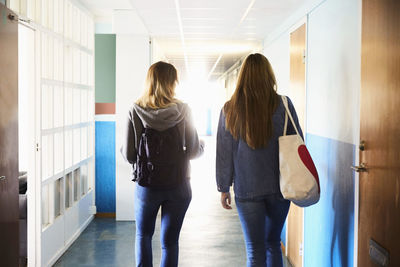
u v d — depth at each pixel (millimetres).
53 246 3793
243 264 3715
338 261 2498
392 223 1742
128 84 5227
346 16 2414
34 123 3445
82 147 4922
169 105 2545
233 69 11406
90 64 5258
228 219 5348
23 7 3232
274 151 2279
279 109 2277
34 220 3453
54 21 3988
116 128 5246
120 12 5160
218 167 2383
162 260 2674
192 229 4863
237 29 5109
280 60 4617
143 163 2547
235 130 2297
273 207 2336
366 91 2039
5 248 2658
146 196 2576
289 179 2186
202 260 3809
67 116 4371
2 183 2615
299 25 3678
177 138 2576
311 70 3254
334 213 2598
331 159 2684
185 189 2633
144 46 5227
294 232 3771
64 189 4102
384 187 1826
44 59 3646
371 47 1981
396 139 1710
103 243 4344
